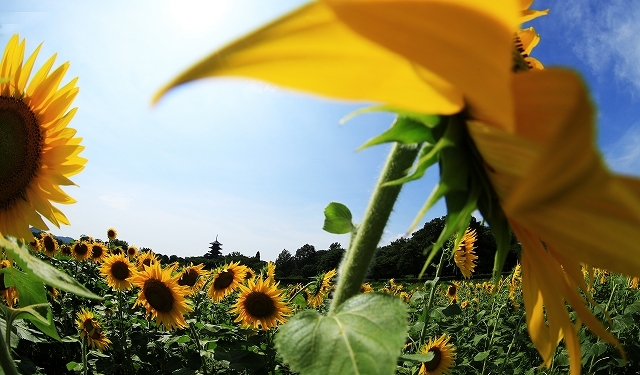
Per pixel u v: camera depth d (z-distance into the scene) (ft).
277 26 1.69
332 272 31.65
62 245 52.16
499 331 34.01
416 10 1.86
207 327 24.21
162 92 1.45
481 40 1.87
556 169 1.37
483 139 2.71
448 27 1.87
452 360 20.89
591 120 1.30
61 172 9.02
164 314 23.47
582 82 1.34
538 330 3.81
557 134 1.33
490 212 3.08
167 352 27.09
